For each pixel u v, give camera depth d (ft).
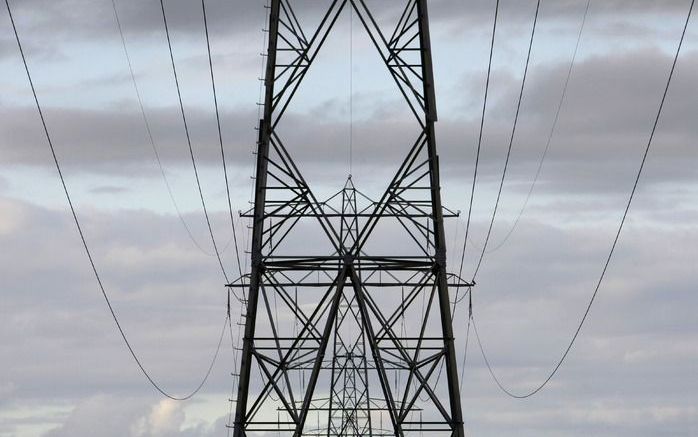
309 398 294.87
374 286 297.53
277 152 298.35
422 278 297.74
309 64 297.74
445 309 295.69
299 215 297.53
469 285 305.12
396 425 293.02
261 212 296.92
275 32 297.53
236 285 304.30
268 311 296.51
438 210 296.10
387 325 296.30
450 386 295.07
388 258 296.51
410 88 297.53
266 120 297.12
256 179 297.53
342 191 300.40
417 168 296.71
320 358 294.87
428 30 298.56
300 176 297.94
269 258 296.71
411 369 294.25
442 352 295.69
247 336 295.89
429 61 297.53
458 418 292.81
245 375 295.69
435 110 296.51
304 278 298.35
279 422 294.87
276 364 296.51
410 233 297.12
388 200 296.71
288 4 297.94
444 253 296.30
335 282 297.74
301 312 298.56
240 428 293.84
